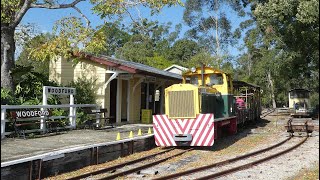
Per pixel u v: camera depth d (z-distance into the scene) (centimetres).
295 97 3131
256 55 5131
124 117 1933
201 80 1600
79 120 1505
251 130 2011
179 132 1260
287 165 1014
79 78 1766
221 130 1598
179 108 1263
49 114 1319
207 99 1348
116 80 1859
